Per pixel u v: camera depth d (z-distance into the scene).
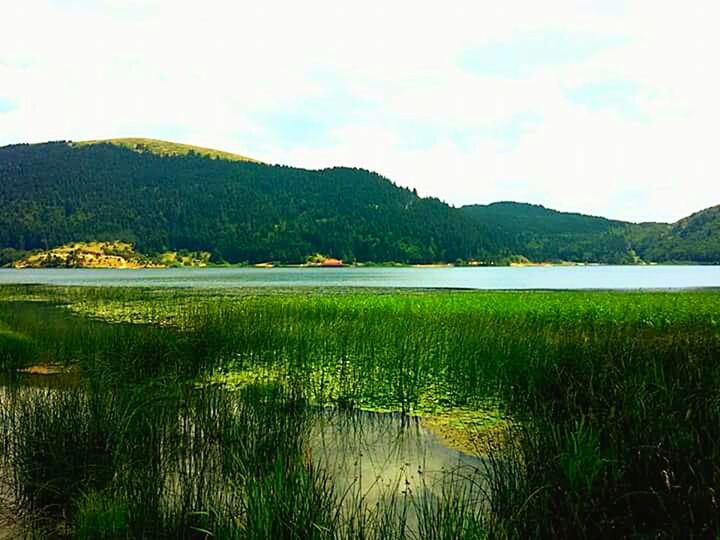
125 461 5.77
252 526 4.49
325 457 6.89
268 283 53.16
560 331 13.02
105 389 7.28
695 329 14.31
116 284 51.03
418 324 14.34
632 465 5.27
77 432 6.06
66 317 20.42
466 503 5.48
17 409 7.46
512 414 8.20
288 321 15.43
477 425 8.12
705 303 22.64
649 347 9.97
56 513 5.48
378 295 27.70
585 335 12.34
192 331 13.17
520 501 5.01
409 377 10.23
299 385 8.58
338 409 8.90
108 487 5.41
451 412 8.73
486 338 11.74
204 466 5.58
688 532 4.65
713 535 4.54
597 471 5.05
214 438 6.56
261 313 17.36
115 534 4.75
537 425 6.30
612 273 96.44
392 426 8.10
